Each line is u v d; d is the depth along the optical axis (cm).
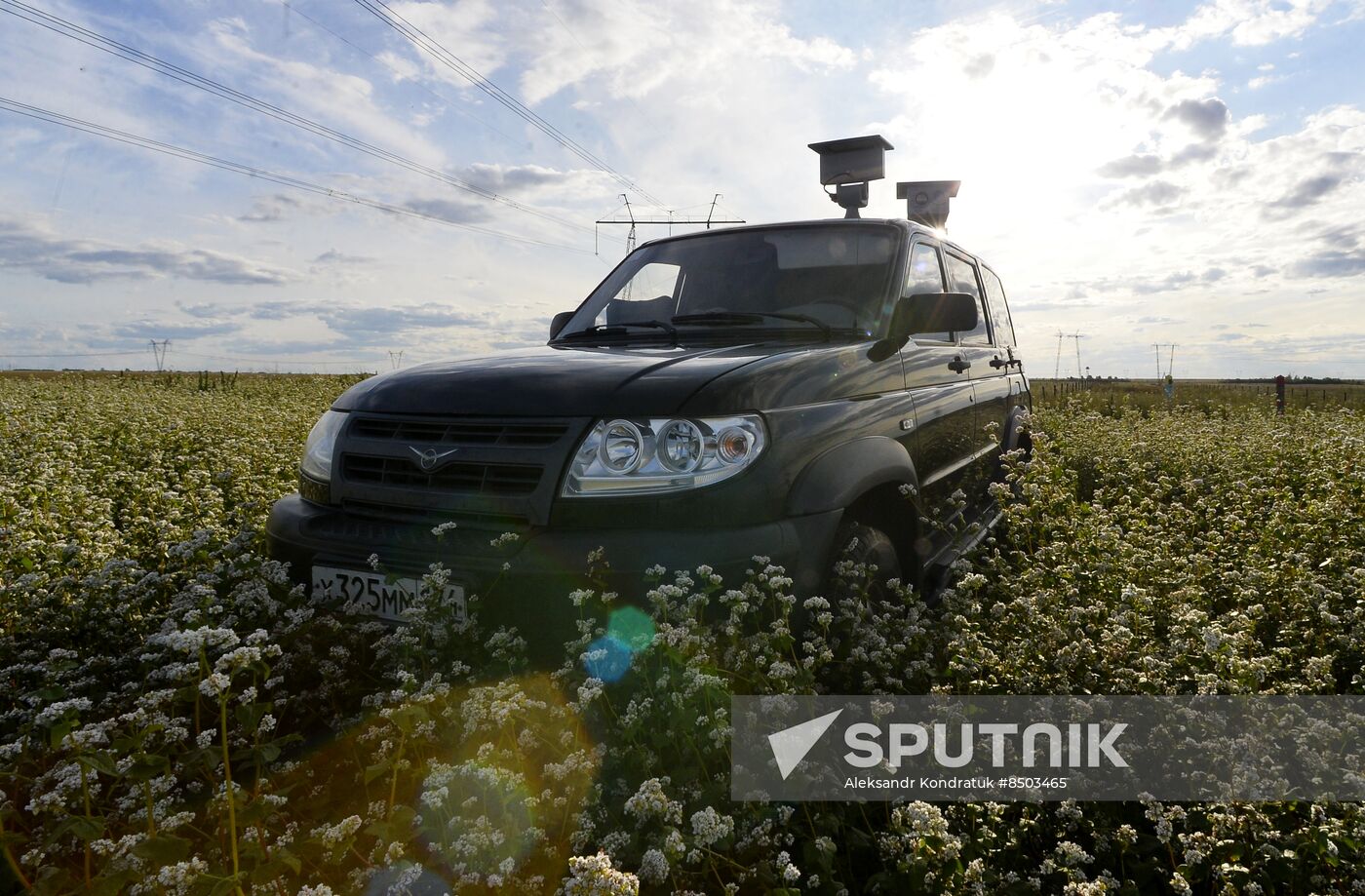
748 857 188
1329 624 299
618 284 434
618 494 243
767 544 245
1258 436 839
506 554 246
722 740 200
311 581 288
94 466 654
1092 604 305
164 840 154
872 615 282
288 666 260
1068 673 264
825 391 293
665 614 221
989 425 455
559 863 182
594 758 197
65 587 319
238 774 220
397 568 263
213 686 168
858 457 288
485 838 168
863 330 355
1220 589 369
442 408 276
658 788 176
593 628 232
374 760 222
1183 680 249
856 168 651
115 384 1931
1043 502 431
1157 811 194
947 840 173
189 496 524
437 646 244
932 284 424
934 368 401
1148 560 367
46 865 176
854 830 197
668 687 221
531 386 267
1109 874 182
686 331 361
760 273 396
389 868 173
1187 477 654
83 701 175
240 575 293
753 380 265
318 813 204
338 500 291
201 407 1172
